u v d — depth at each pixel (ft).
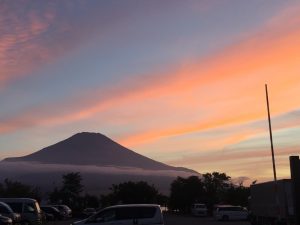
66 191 365.61
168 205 371.56
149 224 79.00
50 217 182.29
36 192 305.94
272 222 122.31
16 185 296.71
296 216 43.11
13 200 120.78
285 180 110.32
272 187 120.06
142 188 343.05
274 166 122.52
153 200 344.08
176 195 343.46
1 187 291.38
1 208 108.68
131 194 339.36
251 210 145.07
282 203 110.93
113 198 345.92
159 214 79.92
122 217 78.74
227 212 189.78
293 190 43.39
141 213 79.41
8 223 100.12
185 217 246.68
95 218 78.69
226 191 331.77
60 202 358.43
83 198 361.51
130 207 79.77
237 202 305.73
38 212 122.52
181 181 349.82
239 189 311.06
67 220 192.24
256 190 138.00
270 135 123.95
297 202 43.09
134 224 78.54
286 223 109.19
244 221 185.06
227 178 342.85
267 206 125.39
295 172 43.47
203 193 336.70
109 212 79.15
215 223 166.61
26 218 119.44
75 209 308.60
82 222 78.64
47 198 388.37
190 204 335.26
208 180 343.67
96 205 355.15
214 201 333.62
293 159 43.75
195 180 342.03
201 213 254.88
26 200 121.29
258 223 136.46
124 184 348.18
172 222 175.63
